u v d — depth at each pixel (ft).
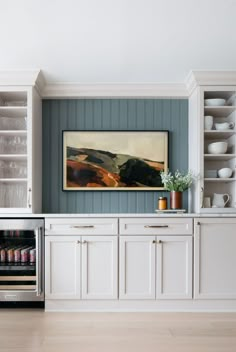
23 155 11.09
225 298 10.63
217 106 11.36
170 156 12.52
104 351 7.88
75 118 12.51
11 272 10.76
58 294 10.62
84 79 11.70
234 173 11.68
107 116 12.51
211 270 10.68
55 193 12.45
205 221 10.70
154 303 10.70
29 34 9.02
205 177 11.73
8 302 11.30
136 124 12.52
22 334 8.86
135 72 11.23
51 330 9.13
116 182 12.38
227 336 8.75
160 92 12.23
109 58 10.32
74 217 10.71
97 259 10.66
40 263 10.56
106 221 10.69
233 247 10.69
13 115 12.01
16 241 10.81
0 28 8.73
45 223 10.69
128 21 8.48
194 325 9.50
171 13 8.17
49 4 7.81
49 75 11.36
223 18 8.37
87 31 8.91
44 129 12.50
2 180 11.09
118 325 9.50
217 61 10.51
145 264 10.66
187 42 9.46
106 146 12.42
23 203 11.46
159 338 8.62
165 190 12.42
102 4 7.81
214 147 11.46
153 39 9.30
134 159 12.42
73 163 12.41
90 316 10.23
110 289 10.64
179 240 10.68
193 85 11.56
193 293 10.64
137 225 10.71
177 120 12.52
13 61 10.39
